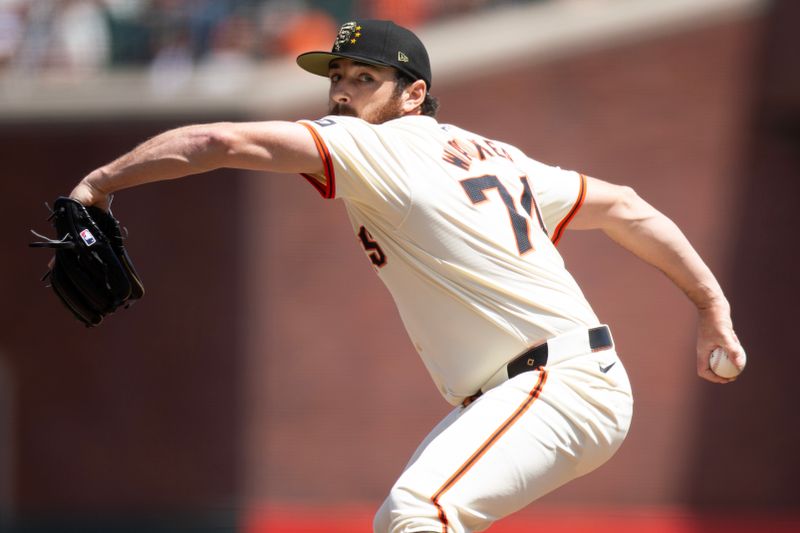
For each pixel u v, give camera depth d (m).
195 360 38.81
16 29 39.28
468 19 38.84
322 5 39.59
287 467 38.53
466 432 10.09
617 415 10.46
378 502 38.19
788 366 38.19
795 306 38.06
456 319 10.43
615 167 38.25
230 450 38.69
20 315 39.44
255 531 38.31
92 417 39.34
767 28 37.66
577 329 10.48
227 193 38.50
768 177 38.06
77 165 38.78
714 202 38.25
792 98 37.03
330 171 10.00
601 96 38.25
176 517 38.75
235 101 37.38
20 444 39.59
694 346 37.91
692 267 11.89
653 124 38.25
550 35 38.12
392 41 10.84
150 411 39.06
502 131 38.16
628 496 38.31
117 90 38.22
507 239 10.39
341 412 38.34
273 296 38.44
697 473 38.12
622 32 38.22
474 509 9.97
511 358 10.43
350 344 38.31
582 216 11.73
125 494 39.19
